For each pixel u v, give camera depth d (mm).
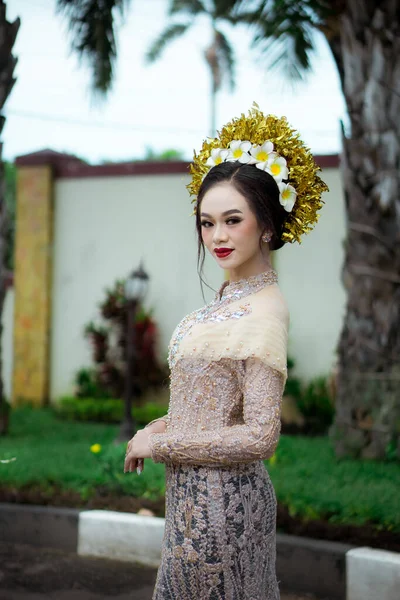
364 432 5371
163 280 10312
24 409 10062
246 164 2180
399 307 5426
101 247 10656
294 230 2279
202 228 2219
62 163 10875
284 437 6586
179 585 2039
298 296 9570
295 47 6629
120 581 3846
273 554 2137
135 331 10141
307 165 2285
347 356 5602
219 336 2053
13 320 11172
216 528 1992
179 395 2115
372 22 5469
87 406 9562
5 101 6688
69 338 10758
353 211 5574
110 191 10641
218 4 7902
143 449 2051
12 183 19938
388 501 3965
